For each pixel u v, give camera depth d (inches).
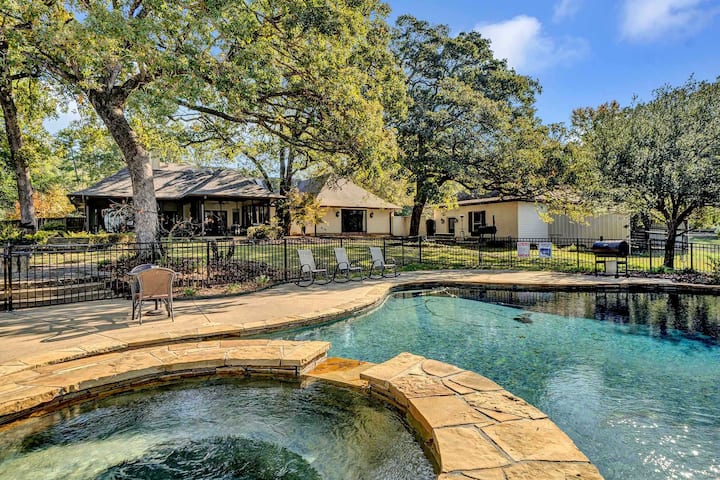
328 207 1002.7
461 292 419.8
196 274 402.3
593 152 578.6
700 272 470.3
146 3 318.7
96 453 119.0
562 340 245.0
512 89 791.1
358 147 425.7
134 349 197.2
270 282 407.2
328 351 220.2
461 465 94.7
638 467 115.1
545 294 407.5
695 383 177.9
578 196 604.1
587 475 90.7
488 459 97.3
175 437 128.0
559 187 603.2
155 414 142.8
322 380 170.4
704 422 141.3
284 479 106.6
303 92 401.7
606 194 536.1
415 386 145.2
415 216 841.5
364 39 434.9
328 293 358.0
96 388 153.3
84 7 345.7
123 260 426.9
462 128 620.1
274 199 951.6
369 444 122.8
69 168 1641.2
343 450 120.1
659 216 567.8
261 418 139.9
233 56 347.6
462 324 285.7
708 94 502.9
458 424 115.9
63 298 315.9
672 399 161.2
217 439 127.0
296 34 373.4
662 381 180.4
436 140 635.5
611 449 124.4
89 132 587.8
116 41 303.9
